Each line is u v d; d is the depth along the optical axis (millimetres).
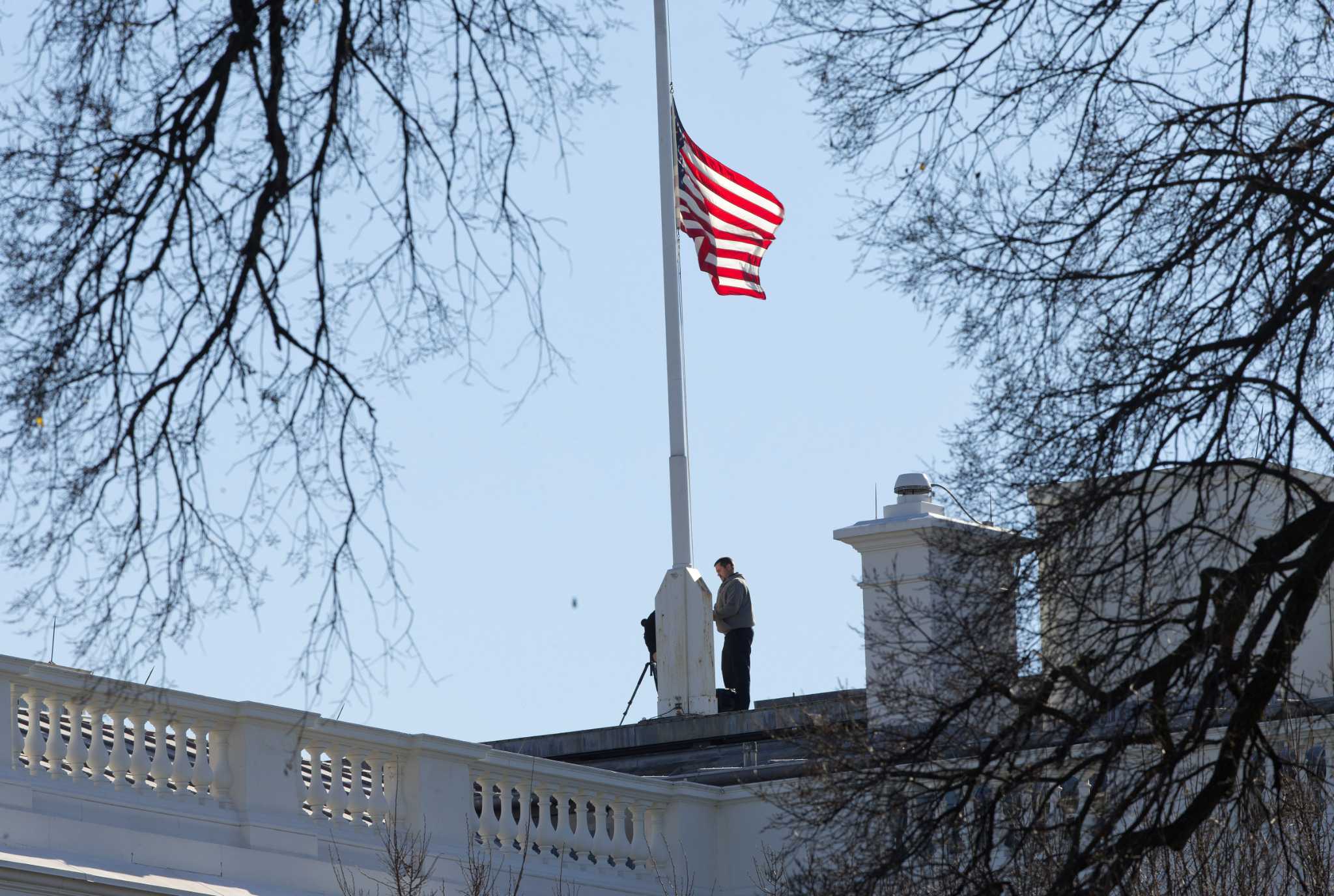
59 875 59406
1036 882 43406
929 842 41469
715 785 82875
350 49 30656
